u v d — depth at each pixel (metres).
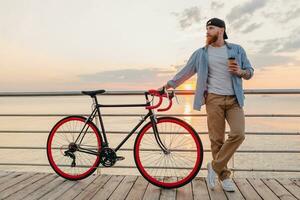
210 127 2.98
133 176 3.47
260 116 3.26
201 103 2.94
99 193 2.94
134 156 3.16
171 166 3.09
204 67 2.91
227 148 2.84
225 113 2.95
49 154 3.46
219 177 3.00
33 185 3.20
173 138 3.08
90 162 3.30
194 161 3.01
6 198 2.83
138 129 3.31
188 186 3.12
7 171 3.72
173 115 3.36
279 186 3.10
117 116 3.31
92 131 3.31
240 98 2.82
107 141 3.26
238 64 2.84
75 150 3.32
